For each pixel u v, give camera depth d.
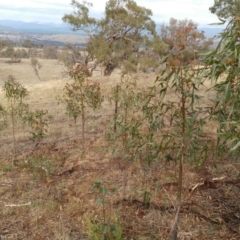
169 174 5.13
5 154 6.88
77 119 9.91
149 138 3.33
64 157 6.59
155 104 3.17
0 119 9.45
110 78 17.20
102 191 3.48
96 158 6.30
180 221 3.99
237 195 4.59
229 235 3.71
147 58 23.59
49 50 81.06
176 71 2.73
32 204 4.56
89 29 25.92
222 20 2.49
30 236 3.83
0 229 3.99
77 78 7.20
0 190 5.05
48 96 14.32
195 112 2.91
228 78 2.59
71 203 4.56
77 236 3.79
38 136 6.86
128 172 5.42
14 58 71.25
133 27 25.12
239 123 2.57
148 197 4.38
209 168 5.05
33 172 5.77
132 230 3.86
